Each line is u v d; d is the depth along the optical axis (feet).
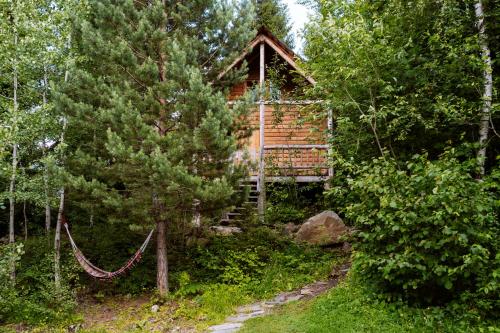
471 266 15.67
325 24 22.90
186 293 25.63
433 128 21.94
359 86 23.72
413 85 22.95
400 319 17.11
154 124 26.17
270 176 39.55
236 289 25.80
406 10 23.59
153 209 25.64
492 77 21.91
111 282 28.50
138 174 23.98
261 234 31.40
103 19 24.36
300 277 26.76
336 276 26.23
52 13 27.02
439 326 16.22
